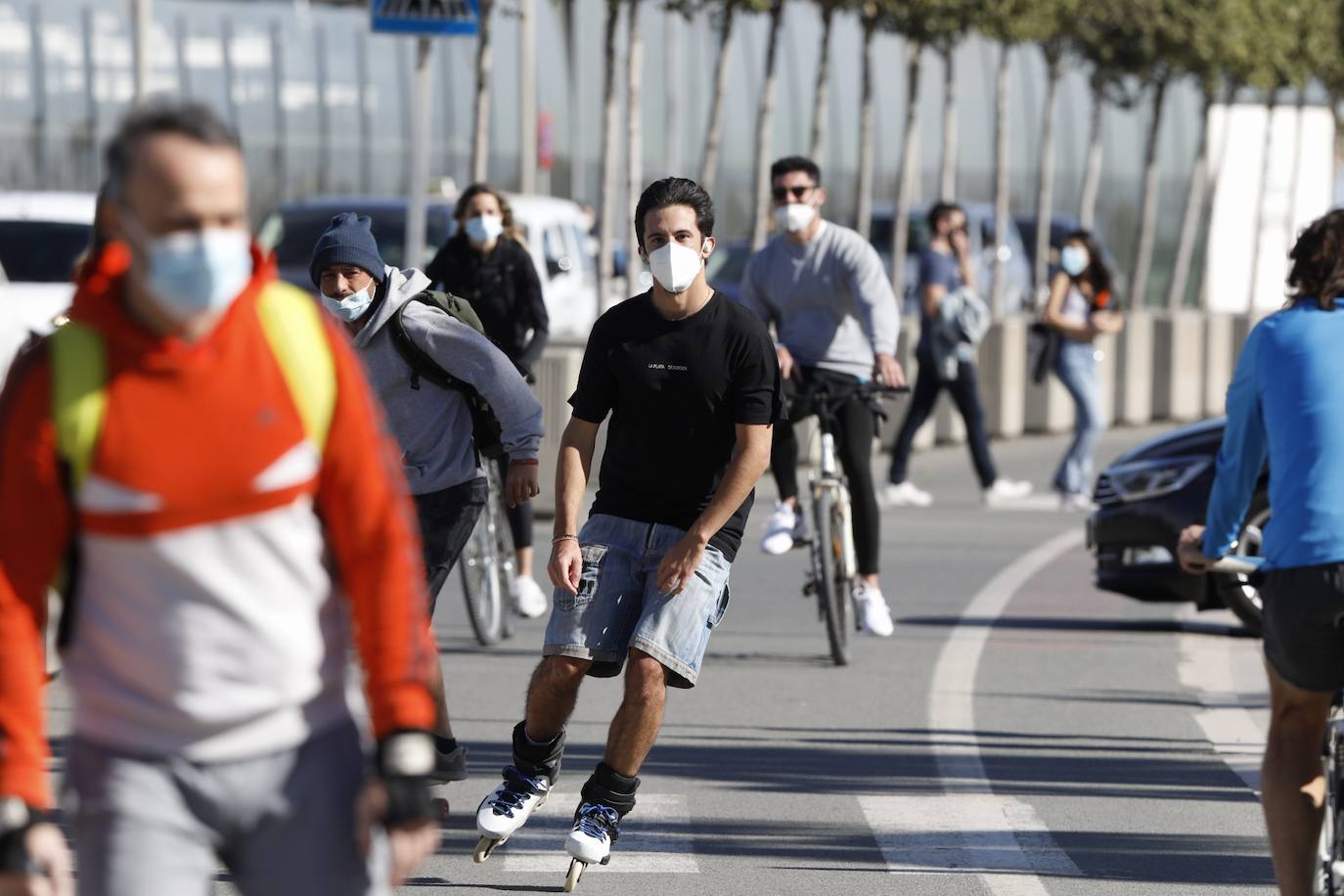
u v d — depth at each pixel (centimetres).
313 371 926
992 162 10969
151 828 920
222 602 915
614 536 1703
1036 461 5869
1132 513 3009
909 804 2006
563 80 9738
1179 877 1759
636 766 1662
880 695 2562
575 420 1708
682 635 1652
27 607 909
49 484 902
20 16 8925
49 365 903
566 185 9706
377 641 934
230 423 909
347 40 9788
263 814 933
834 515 2772
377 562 938
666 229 1653
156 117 878
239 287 893
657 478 1694
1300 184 9512
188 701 919
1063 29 7506
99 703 925
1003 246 7769
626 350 1681
